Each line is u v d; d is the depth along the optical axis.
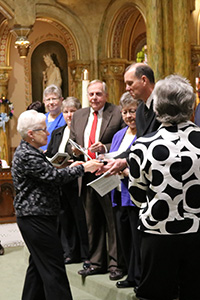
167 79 2.75
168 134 2.69
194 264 2.72
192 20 12.31
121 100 4.06
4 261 5.90
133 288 3.99
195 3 12.34
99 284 4.25
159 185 2.65
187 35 9.91
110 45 13.04
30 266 3.74
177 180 2.63
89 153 4.47
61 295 3.47
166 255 2.70
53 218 3.59
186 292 2.80
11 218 8.78
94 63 13.28
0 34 12.92
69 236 4.98
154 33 9.95
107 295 4.12
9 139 13.38
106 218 4.37
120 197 4.04
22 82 13.57
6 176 8.70
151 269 2.75
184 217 2.65
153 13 9.94
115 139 4.24
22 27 11.84
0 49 13.08
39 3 12.41
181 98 2.67
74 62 13.30
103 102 4.54
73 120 4.73
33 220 3.51
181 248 2.68
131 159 2.79
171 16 9.97
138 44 13.77
